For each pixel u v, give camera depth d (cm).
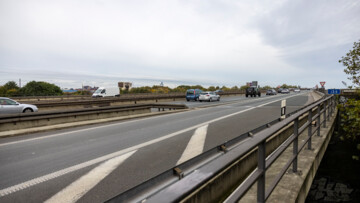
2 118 810
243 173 410
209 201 288
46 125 941
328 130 802
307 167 417
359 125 863
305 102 2425
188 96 3438
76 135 793
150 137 755
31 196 343
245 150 160
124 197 206
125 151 587
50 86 5631
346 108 869
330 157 1225
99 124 1051
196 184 107
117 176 421
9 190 363
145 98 3031
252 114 1379
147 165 480
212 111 1612
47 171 448
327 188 965
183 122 1086
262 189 204
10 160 518
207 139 716
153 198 91
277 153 253
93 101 2416
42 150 600
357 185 969
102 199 333
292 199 302
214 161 139
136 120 1190
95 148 619
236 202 151
